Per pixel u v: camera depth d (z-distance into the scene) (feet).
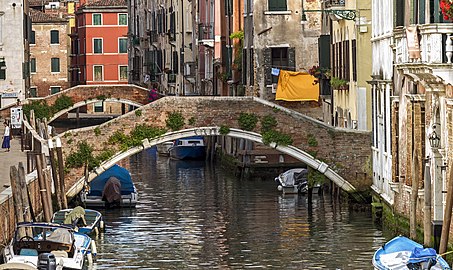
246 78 190.08
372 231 119.85
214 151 222.28
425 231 95.86
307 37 180.65
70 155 136.87
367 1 137.59
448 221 86.38
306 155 136.46
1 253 96.37
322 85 165.27
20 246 96.43
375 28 126.41
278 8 180.04
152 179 186.39
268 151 179.83
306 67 180.65
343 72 149.79
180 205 147.84
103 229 123.24
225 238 118.42
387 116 119.55
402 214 110.11
